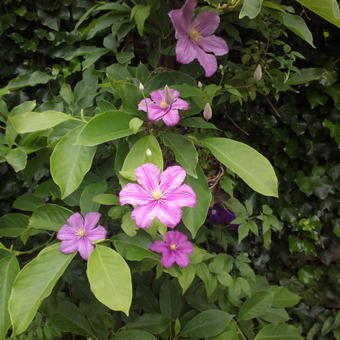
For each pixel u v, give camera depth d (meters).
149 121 0.77
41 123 0.76
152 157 0.71
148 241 0.78
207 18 0.81
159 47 1.04
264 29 1.08
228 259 1.07
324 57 1.31
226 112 1.33
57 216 0.85
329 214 1.44
